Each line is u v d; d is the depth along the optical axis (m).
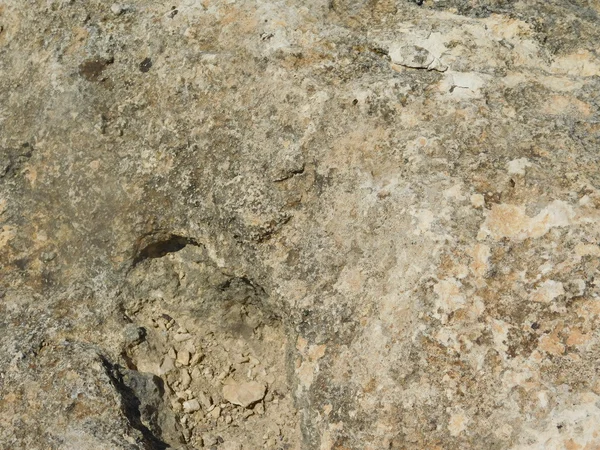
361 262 0.55
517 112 0.59
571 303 0.51
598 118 0.60
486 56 0.63
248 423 0.60
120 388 0.56
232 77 0.61
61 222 0.62
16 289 0.61
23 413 0.54
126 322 0.60
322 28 0.63
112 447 0.53
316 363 0.54
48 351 0.57
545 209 0.53
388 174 0.56
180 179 0.60
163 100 0.62
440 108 0.59
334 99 0.59
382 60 0.62
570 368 0.49
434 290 0.52
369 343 0.53
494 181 0.55
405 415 0.50
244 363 0.61
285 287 0.56
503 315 0.51
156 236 0.61
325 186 0.57
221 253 0.59
